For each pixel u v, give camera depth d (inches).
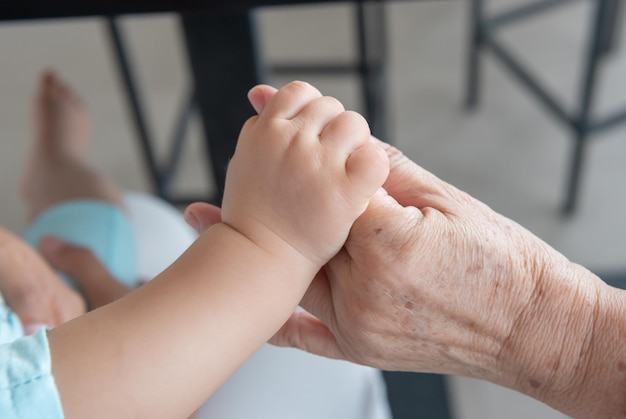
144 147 38.6
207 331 14.7
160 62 54.2
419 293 15.4
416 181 16.4
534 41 51.6
